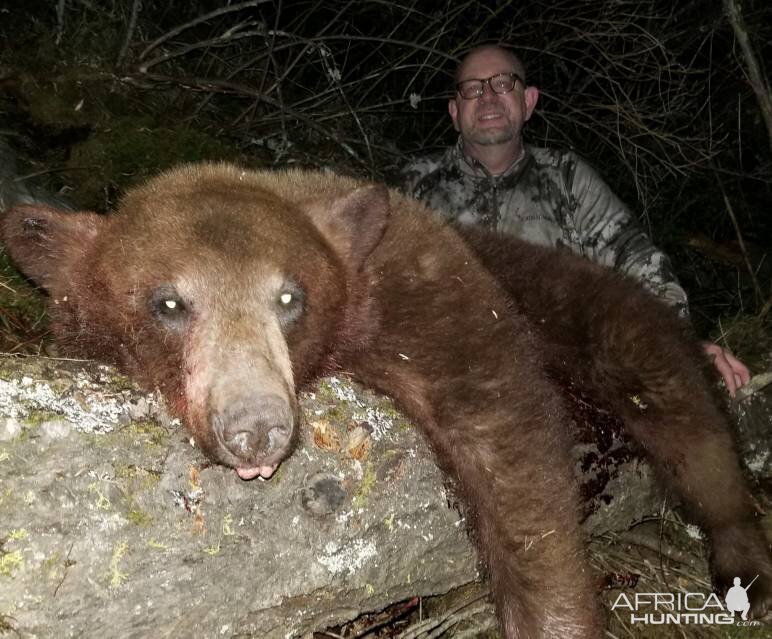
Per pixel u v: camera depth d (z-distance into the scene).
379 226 0.76
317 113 1.91
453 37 2.27
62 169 1.37
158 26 1.88
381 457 0.68
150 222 0.69
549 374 1.01
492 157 1.40
